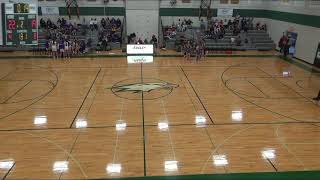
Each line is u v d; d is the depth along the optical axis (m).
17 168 7.18
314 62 17.67
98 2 24.05
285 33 21.31
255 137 8.77
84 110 10.70
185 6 24.42
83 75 15.15
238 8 24.52
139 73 15.60
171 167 7.24
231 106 11.17
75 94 12.34
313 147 8.25
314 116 10.37
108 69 16.44
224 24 24.36
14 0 12.41
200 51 19.73
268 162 7.49
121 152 7.90
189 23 24.22
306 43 18.66
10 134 8.89
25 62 17.92
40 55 19.70
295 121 9.94
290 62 18.66
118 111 10.62
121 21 24.58
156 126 9.45
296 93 12.73
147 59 19.09
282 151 8.02
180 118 10.06
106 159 7.57
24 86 13.35
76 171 7.07
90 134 8.91
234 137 8.76
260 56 20.25
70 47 19.62
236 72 16.03
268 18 24.20
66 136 8.77
